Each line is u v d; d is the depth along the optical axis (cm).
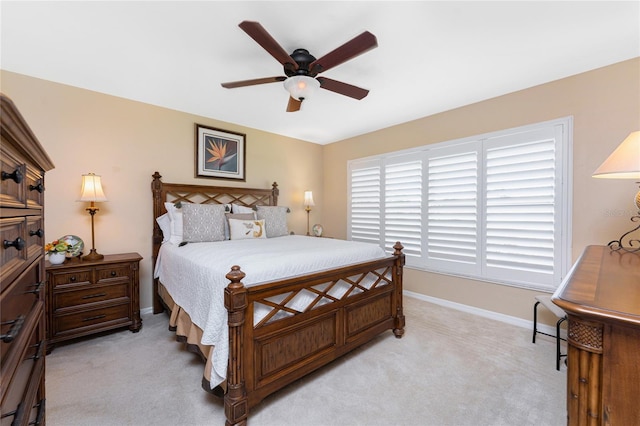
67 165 267
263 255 202
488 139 299
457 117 325
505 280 289
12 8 162
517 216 280
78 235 272
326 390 180
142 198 311
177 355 222
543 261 265
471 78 253
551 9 165
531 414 159
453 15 170
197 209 298
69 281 235
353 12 167
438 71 240
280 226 369
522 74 246
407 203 377
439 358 218
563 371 200
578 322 72
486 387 183
